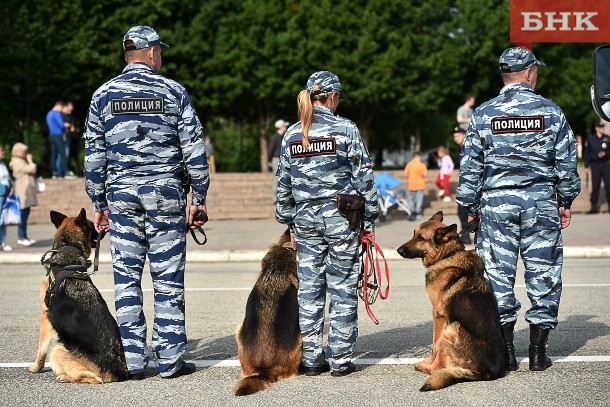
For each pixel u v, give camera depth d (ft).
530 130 21.53
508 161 21.76
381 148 183.32
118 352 21.43
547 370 22.04
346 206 21.20
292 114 156.66
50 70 126.82
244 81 137.18
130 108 21.01
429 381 19.90
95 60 129.39
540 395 19.63
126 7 132.05
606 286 36.94
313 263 21.66
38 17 127.75
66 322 21.36
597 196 73.46
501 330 21.20
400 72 142.92
